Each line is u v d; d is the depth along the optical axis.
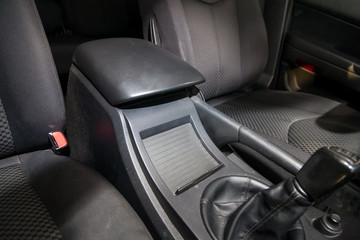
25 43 0.58
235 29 1.11
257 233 0.52
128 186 0.62
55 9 1.51
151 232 0.61
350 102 1.25
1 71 0.58
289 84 1.45
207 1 0.99
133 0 1.58
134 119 0.61
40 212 0.51
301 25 1.33
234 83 1.18
